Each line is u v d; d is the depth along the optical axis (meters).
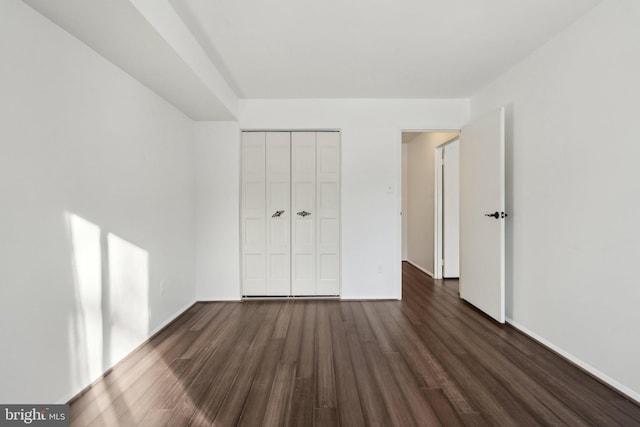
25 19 1.30
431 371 1.83
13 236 1.27
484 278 2.78
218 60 2.38
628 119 1.59
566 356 1.98
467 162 3.09
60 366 1.50
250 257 3.36
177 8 1.73
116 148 1.93
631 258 1.58
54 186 1.46
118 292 1.95
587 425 1.37
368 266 3.31
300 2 1.70
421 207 4.88
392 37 2.08
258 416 1.44
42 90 1.39
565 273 2.00
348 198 3.29
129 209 2.08
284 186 3.35
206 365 1.91
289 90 3.02
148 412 1.46
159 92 2.41
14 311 1.27
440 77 2.73
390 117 3.28
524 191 2.39
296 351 2.10
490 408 1.49
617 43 1.64
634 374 1.56
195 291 3.24
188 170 3.07
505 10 1.79
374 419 1.41
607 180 1.70
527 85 2.35
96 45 1.67
